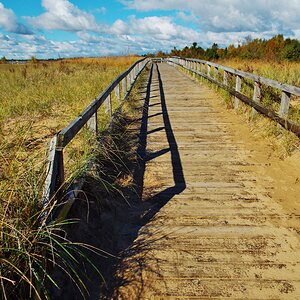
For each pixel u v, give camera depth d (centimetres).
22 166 309
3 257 201
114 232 325
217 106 925
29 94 1006
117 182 424
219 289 250
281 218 348
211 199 391
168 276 265
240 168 482
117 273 268
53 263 231
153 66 3228
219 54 4219
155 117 811
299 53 2303
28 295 207
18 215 228
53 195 250
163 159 523
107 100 606
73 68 2192
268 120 627
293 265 276
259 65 1473
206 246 302
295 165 477
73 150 423
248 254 290
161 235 320
